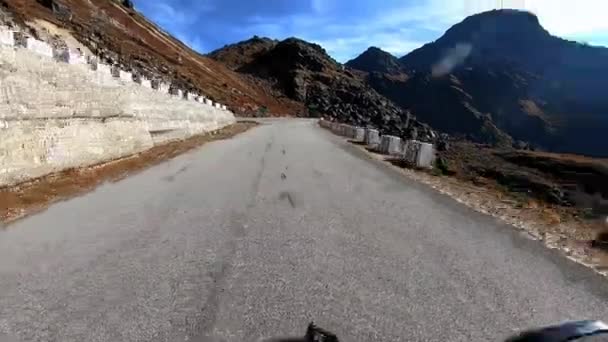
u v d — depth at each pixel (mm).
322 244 8070
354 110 194250
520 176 22141
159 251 7391
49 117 13648
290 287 6012
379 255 7535
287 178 15625
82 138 15656
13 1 61156
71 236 8109
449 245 8266
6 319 4934
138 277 6234
